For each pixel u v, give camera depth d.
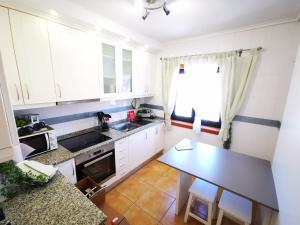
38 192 1.00
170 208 1.90
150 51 2.84
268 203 1.10
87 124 2.34
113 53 2.15
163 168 2.79
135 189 2.23
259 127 2.16
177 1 1.44
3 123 0.51
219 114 2.53
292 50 1.83
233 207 1.40
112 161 2.11
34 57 1.37
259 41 2.02
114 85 2.26
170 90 2.90
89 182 1.65
